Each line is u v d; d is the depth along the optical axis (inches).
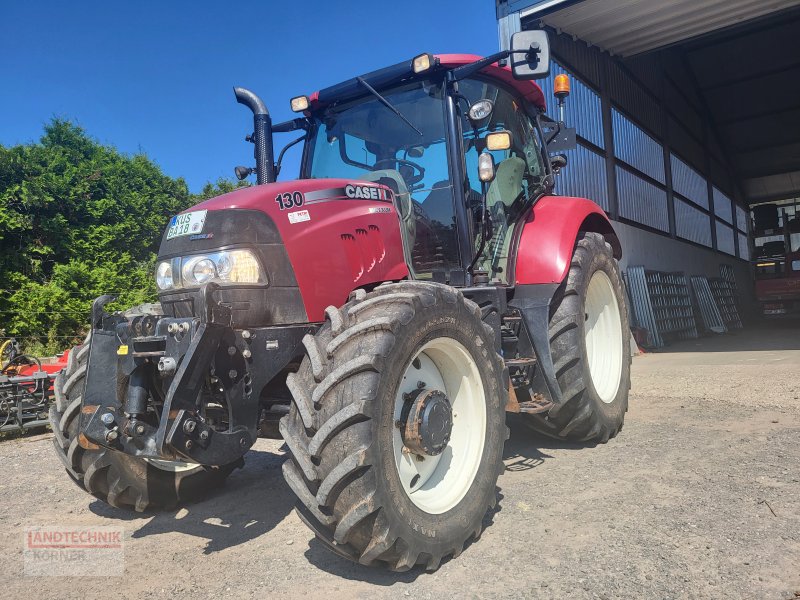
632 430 185.3
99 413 102.9
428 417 103.3
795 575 91.1
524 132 183.6
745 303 918.4
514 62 140.7
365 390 91.6
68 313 437.1
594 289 186.2
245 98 168.9
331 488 89.0
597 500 126.2
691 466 144.5
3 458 198.1
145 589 99.2
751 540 103.1
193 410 94.0
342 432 90.7
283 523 127.3
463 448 114.1
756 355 364.8
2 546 120.4
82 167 532.4
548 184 184.5
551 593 89.7
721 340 516.7
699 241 750.5
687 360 364.8
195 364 93.8
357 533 91.1
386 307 102.3
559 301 163.8
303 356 111.6
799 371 275.0
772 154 912.3
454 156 148.3
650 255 559.8
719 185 873.5
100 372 105.5
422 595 91.7
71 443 125.3
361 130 161.2
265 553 111.6
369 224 125.0
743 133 866.1
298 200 115.7
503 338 153.6
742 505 118.3
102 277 467.5
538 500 128.7
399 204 148.6
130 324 102.8
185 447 91.7
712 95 789.9
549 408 147.3
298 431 96.2
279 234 110.0
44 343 424.8
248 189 117.9
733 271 869.8
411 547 94.3
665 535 106.8
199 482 140.9
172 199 582.2
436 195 150.4
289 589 96.3
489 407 115.9
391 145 156.5
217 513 135.7
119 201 532.4
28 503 148.4
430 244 150.9
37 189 464.4
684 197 701.3
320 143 167.0
